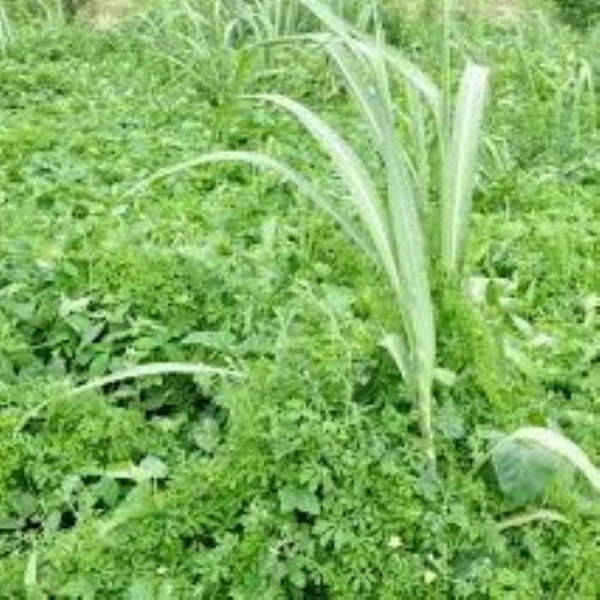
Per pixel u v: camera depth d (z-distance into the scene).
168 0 3.38
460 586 1.18
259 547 1.20
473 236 1.92
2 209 2.04
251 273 1.73
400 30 3.39
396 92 2.38
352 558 1.19
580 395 1.52
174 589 1.20
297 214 2.02
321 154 2.43
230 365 1.49
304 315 1.57
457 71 2.88
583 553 1.21
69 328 1.61
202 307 1.63
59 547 1.25
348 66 1.32
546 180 2.27
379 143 1.26
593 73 3.00
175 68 3.03
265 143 2.42
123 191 2.11
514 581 1.19
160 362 1.55
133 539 1.24
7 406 1.45
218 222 1.96
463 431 1.29
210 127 2.57
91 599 1.21
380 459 1.23
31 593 1.21
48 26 3.51
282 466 1.23
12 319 1.64
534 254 1.90
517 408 1.34
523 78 2.99
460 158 1.33
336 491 1.21
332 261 1.83
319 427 1.23
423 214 1.34
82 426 1.40
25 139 2.40
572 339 1.64
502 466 1.23
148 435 1.43
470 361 1.33
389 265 1.27
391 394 1.31
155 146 2.39
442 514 1.21
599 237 1.97
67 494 1.33
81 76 3.01
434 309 1.34
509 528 1.25
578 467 1.20
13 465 1.36
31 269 1.73
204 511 1.25
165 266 1.66
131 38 3.39
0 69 2.98
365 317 1.57
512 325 1.68
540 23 3.33
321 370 1.30
